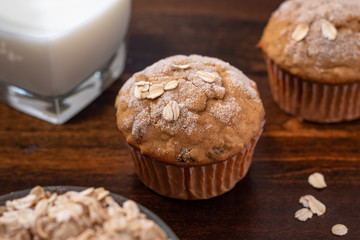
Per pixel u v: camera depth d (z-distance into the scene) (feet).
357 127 1.26
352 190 1.14
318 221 1.09
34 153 1.22
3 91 1.31
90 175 1.18
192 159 1.04
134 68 1.39
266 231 1.08
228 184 1.13
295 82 1.24
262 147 1.22
